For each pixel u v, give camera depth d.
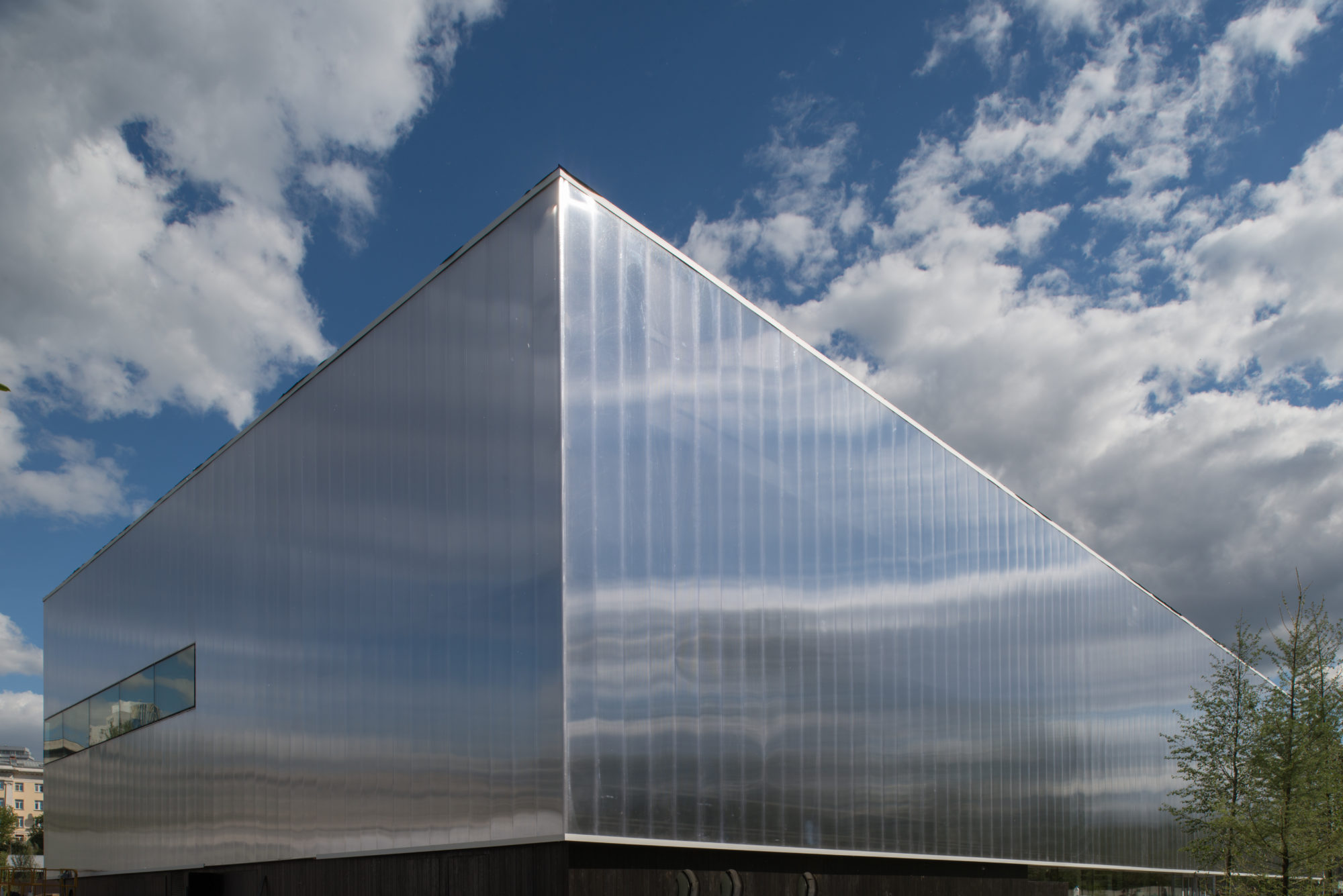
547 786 10.66
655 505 12.27
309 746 15.66
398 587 13.87
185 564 21.06
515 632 11.48
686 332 13.28
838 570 15.51
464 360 13.05
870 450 16.86
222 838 18.28
